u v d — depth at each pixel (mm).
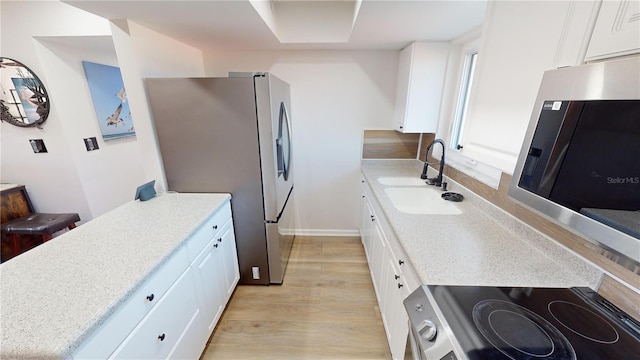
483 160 1214
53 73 2244
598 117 623
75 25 2039
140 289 1000
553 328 709
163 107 1734
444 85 2070
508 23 1048
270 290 2160
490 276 933
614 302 799
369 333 1746
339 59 2445
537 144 812
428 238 1203
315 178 2836
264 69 2471
